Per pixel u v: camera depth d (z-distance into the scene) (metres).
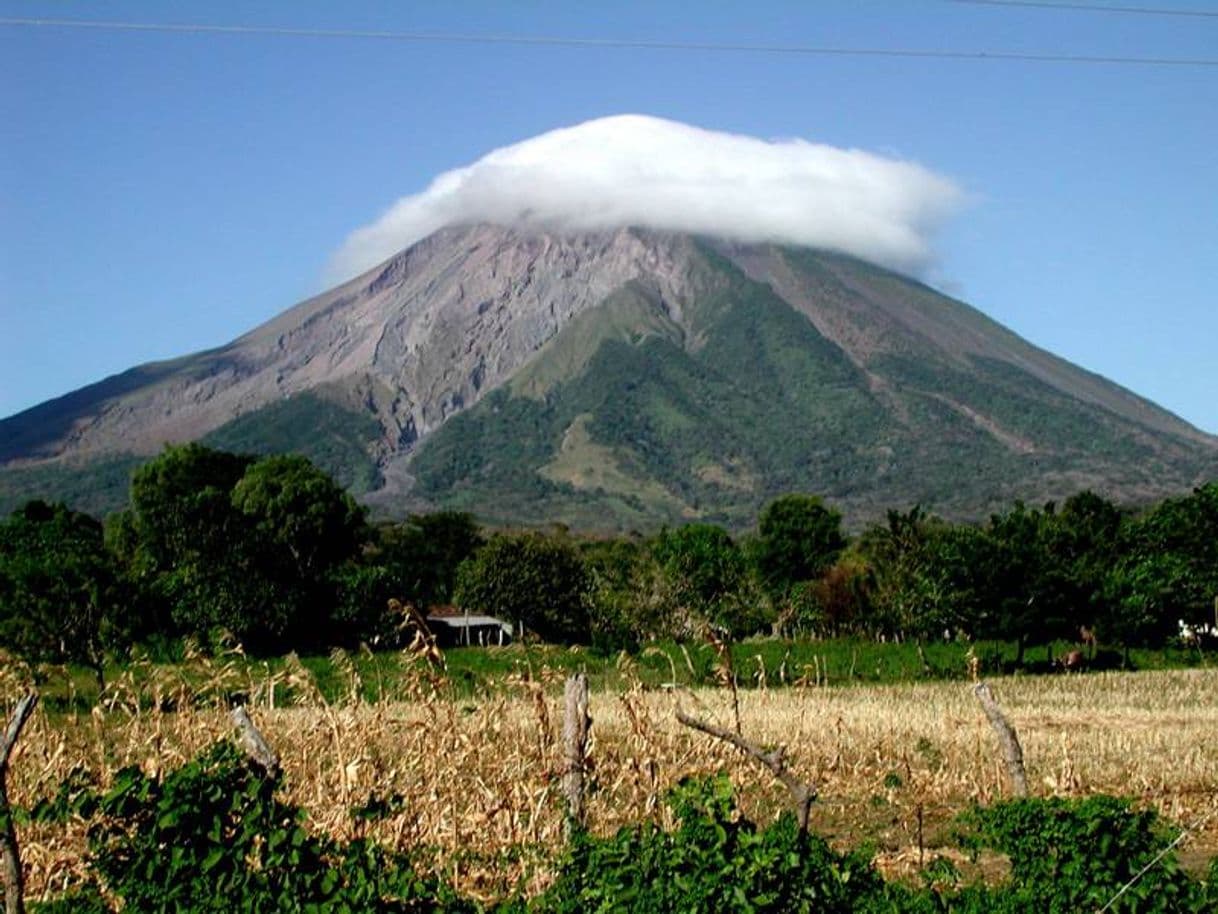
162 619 44.03
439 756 17.89
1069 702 40.41
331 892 11.44
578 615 71.19
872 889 12.84
